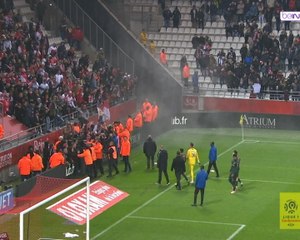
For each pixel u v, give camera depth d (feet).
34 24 278.05
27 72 253.24
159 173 219.82
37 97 242.99
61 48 275.39
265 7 304.50
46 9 292.81
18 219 175.22
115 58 297.33
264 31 297.53
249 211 199.72
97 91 268.00
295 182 223.51
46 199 167.43
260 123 286.66
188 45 308.19
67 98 252.62
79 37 292.20
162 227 189.06
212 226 189.57
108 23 300.20
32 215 178.09
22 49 258.57
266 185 220.64
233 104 288.92
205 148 257.55
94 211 177.47
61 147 219.61
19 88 240.73
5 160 219.20
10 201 175.01
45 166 220.64
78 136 227.81
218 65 297.33
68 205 176.55
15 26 265.95
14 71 250.78
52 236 175.42
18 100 239.30
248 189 216.95
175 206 203.41
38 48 265.95
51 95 250.78
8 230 171.32
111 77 281.13
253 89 288.51
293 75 287.48
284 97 284.82
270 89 288.10
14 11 277.85
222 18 311.27
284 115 285.23
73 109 253.24
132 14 312.91
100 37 296.71
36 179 197.26
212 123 287.07
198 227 188.96
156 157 245.86
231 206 203.41
